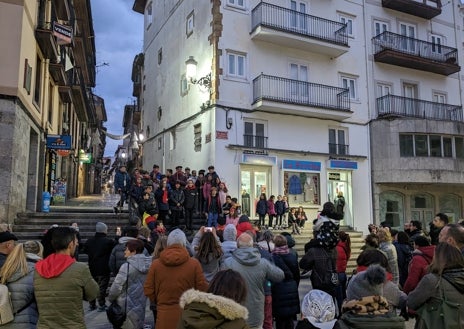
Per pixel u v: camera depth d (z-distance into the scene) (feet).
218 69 55.83
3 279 11.37
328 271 18.40
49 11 50.42
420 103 69.10
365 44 68.23
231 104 56.13
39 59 47.73
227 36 57.06
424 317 11.23
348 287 11.29
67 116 71.97
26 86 39.96
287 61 60.85
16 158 37.83
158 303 13.76
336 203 57.52
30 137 46.26
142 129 93.66
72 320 11.21
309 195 60.08
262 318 14.89
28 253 13.21
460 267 11.16
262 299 14.93
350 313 9.60
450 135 67.62
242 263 14.92
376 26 70.59
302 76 62.13
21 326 11.03
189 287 13.69
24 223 38.93
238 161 55.42
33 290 11.46
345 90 62.64
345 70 65.62
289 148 59.16
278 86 57.98
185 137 64.03
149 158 83.41
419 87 72.54
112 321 16.12
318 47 61.31
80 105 80.07
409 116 66.59
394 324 9.27
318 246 18.78
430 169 64.90
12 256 11.68
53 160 55.83
